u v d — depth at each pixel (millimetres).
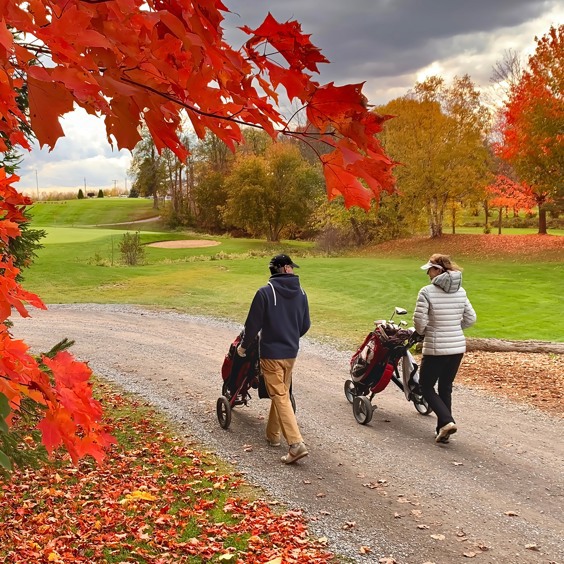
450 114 34719
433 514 5074
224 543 4465
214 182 61062
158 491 5480
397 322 15477
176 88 1145
